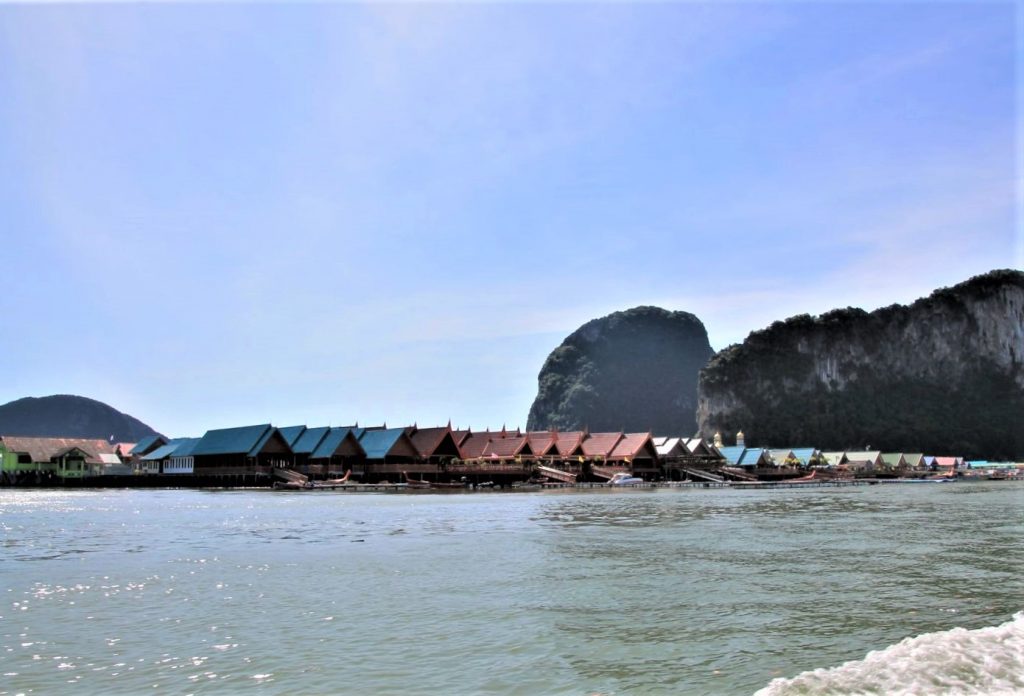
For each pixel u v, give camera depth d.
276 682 14.19
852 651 16.12
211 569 27.25
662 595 22.12
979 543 34.81
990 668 14.26
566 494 89.31
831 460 188.25
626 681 14.23
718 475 139.88
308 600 21.50
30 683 14.10
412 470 111.31
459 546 33.97
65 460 125.75
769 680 14.23
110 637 17.33
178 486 117.12
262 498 81.00
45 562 29.19
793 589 23.02
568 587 23.41
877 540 36.09
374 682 14.19
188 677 14.46
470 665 15.24
